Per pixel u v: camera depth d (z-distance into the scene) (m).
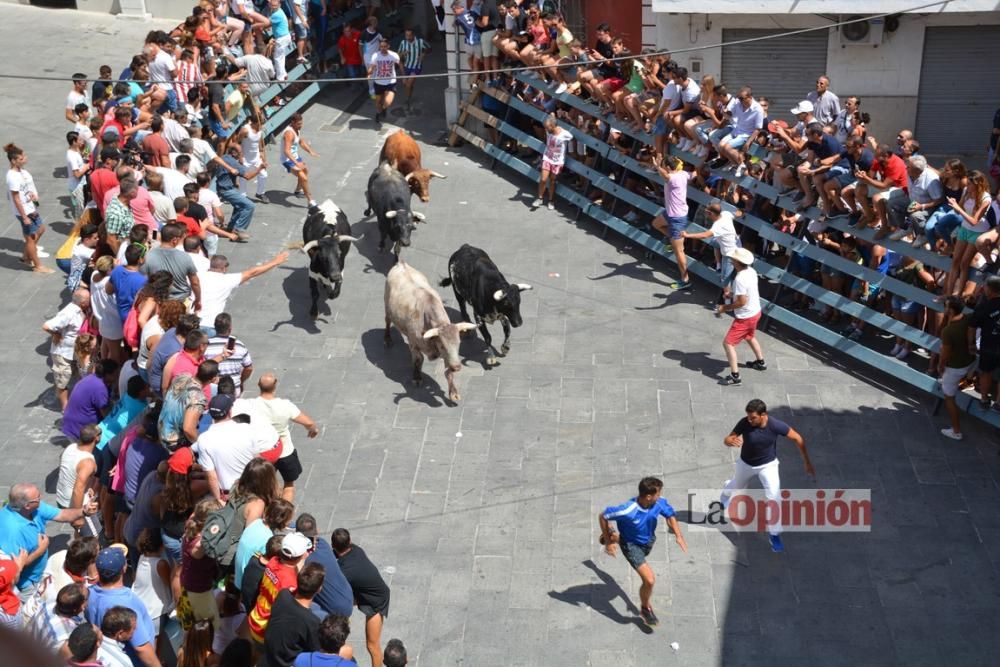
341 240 15.81
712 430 14.14
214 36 20.88
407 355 15.79
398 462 13.64
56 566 9.74
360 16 26.86
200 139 17.62
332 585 9.05
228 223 18.69
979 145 21.67
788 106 21.98
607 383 15.12
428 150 22.70
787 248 16.39
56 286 16.81
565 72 20.45
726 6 20.44
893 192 14.84
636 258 18.52
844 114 18.08
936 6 20.05
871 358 15.06
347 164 21.59
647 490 10.49
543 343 16.08
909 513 12.71
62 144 20.86
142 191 14.52
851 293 16.02
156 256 12.70
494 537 12.40
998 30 20.69
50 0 27.20
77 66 23.95
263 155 19.58
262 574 8.60
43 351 15.42
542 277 17.91
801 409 14.56
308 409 14.61
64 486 11.26
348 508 12.86
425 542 12.34
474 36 21.94
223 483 10.43
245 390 14.95
